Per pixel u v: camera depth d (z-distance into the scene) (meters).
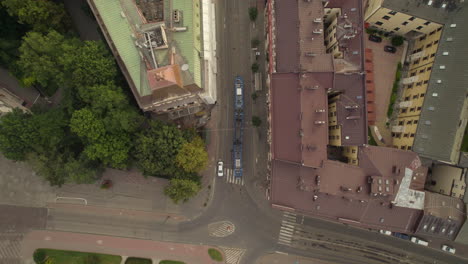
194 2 66.06
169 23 64.56
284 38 68.69
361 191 66.94
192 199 82.56
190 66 63.56
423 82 74.19
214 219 82.56
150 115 79.00
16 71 75.62
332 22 75.50
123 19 63.84
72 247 82.38
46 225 82.44
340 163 67.62
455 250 80.12
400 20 74.62
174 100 67.94
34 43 65.00
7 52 74.00
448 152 67.56
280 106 67.75
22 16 68.25
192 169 72.31
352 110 69.12
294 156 65.81
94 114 66.44
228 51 83.69
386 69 82.88
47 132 68.00
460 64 68.81
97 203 82.62
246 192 82.50
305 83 66.25
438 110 69.75
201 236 82.62
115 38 64.00
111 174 82.38
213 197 82.62
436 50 71.75
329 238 81.94
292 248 82.19
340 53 70.81
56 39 66.81
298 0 68.06
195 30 65.69
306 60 67.00
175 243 82.62
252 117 82.25
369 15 77.38
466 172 68.56
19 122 67.69
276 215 82.31
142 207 82.62
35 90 81.38
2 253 81.88
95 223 82.69
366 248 81.75
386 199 66.88
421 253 81.25
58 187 82.06
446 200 68.31
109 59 67.25
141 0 70.12
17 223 82.50
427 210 67.19
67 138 72.62
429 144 69.88
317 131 65.75
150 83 60.50
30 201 82.44
